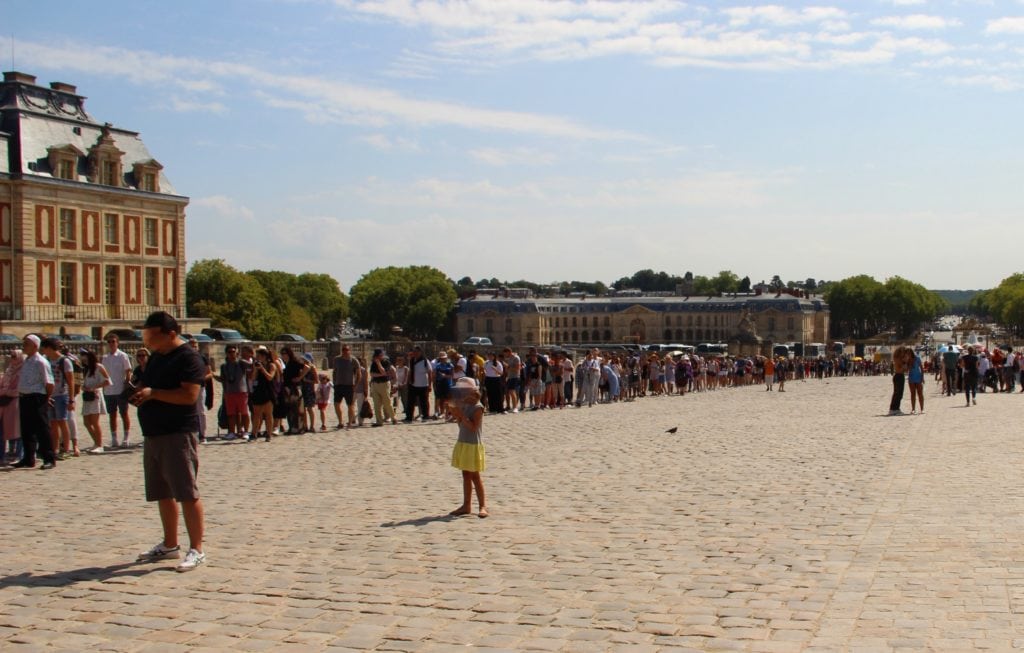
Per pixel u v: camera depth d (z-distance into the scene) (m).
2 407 25.19
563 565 13.27
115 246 89.75
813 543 14.43
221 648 9.98
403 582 12.46
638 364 61.34
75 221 85.31
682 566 13.12
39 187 81.94
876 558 13.37
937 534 14.83
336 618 10.95
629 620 10.72
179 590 12.17
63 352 27.58
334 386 36.72
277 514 17.42
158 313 13.45
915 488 19.48
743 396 65.19
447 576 12.74
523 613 11.04
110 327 87.50
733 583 12.20
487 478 22.03
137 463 25.67
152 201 93.75
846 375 132.75
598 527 15.91
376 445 30.06
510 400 48.06
